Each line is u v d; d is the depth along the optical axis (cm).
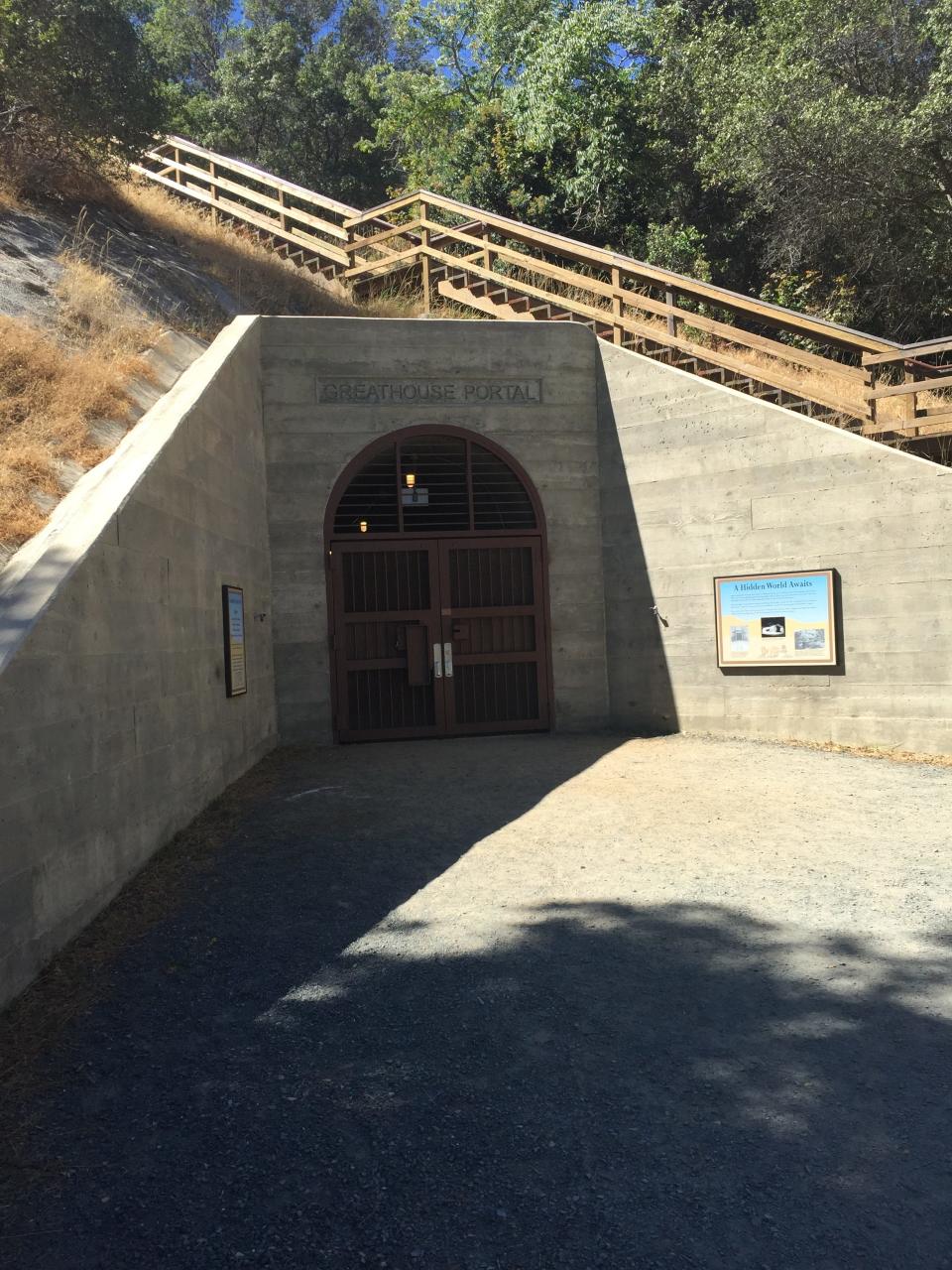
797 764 944
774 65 1959
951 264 1997
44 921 471
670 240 2234
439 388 1205
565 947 495
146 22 4109
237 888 597
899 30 1955
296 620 1154
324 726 1158
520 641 1217
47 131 1487
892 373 1612
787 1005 421
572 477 1230
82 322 1066
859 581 1023
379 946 504
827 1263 261
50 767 481
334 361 1178
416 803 819
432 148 2877
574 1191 296
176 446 746
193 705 767
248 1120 342
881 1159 308
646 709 1192
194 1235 279
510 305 1473
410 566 1194
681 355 1293
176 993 449
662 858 642
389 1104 350
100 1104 355
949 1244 267
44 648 476
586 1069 372
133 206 1678
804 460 1055
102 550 568
